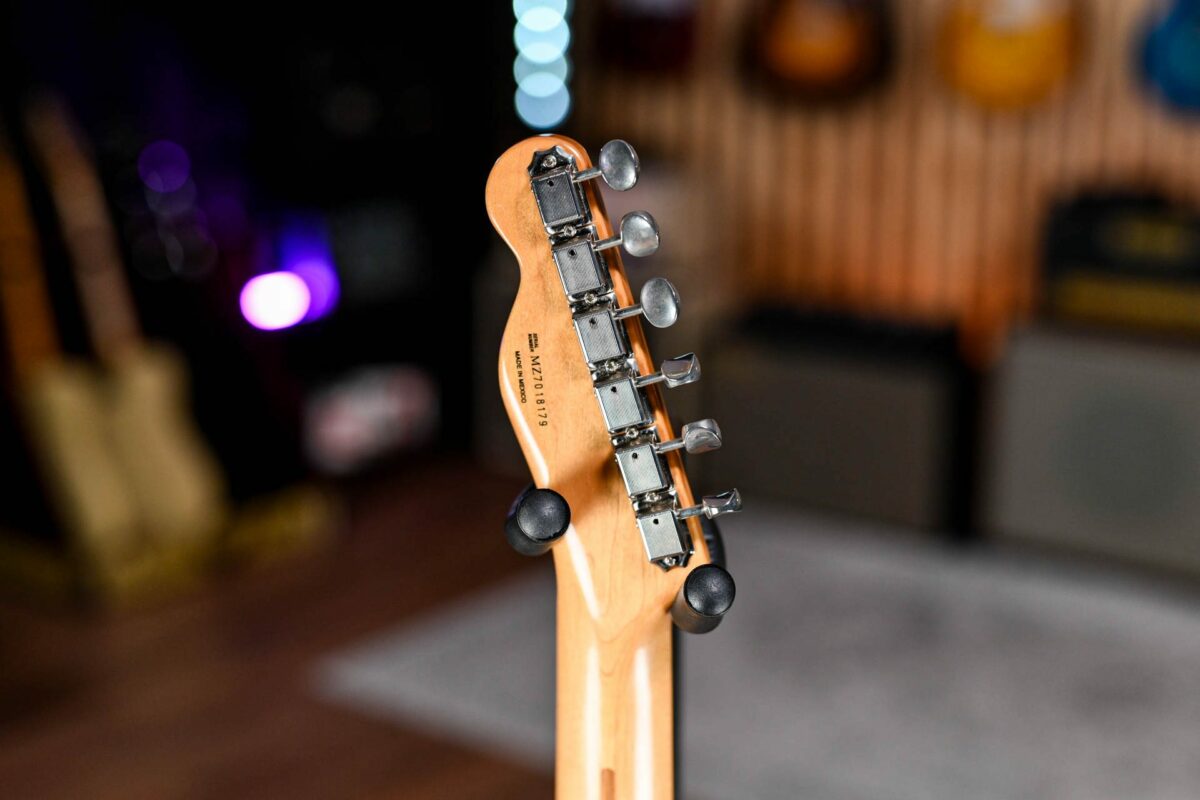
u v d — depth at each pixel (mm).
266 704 2516
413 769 2295
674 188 3660
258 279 3305
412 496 3674
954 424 3309
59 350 2936
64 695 2535
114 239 2994
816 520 3502
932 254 3623
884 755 2330
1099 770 2279
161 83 3387
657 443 842
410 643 2781
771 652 2736
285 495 3252
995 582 3117
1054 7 3240
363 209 3648
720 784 2234
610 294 825
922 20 3484
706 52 3816
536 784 2256
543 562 3250
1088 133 3328
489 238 3955
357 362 3762
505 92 3877
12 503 2951
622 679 904
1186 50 3100
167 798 2188
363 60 3564
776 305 3711
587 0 3902
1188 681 2619
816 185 3750
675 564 867
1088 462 3113
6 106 3016
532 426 869
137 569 2953
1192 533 3020
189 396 3072
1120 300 3146
